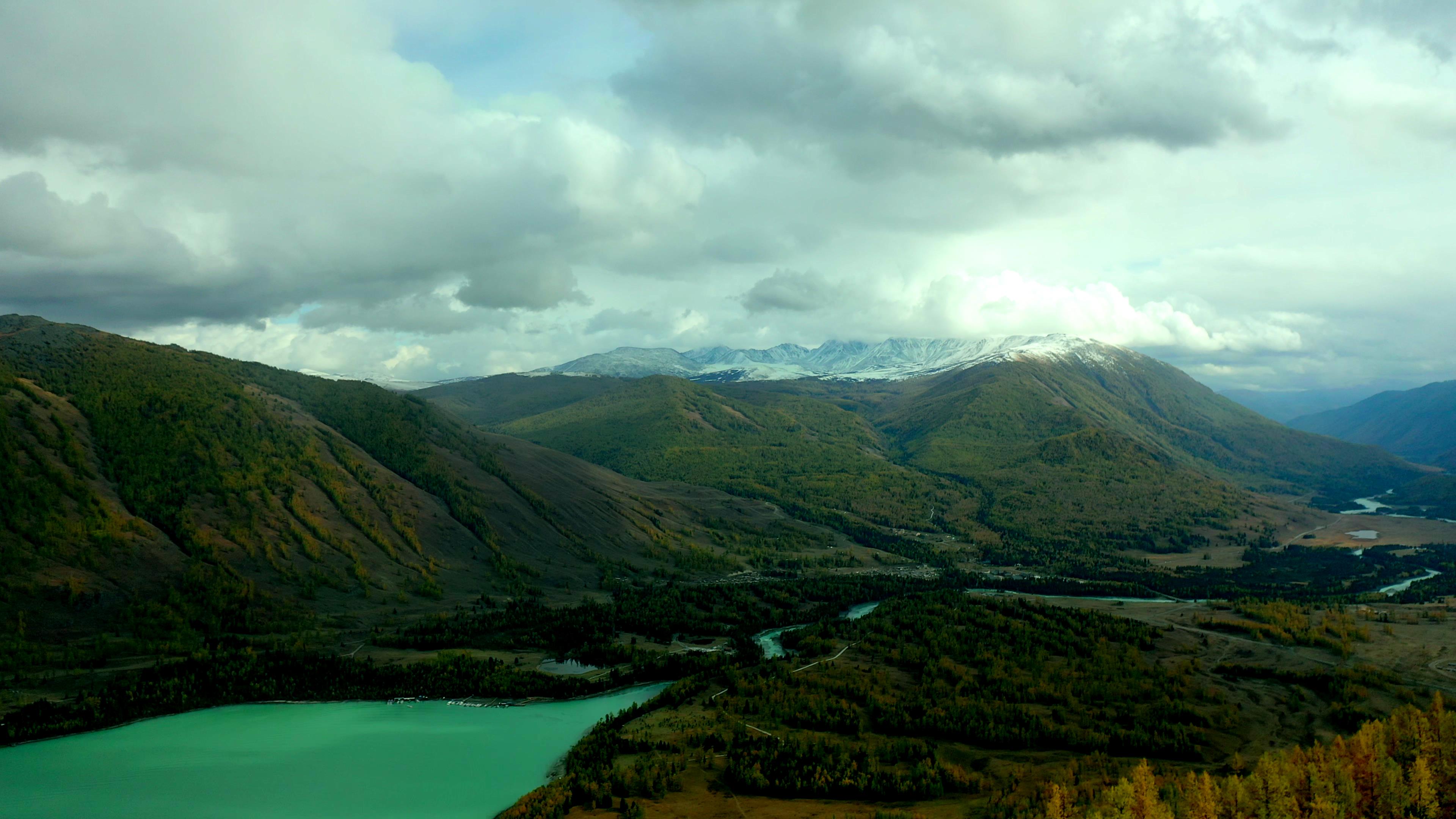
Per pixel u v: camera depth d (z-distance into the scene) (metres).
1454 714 181.12
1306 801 165.50
